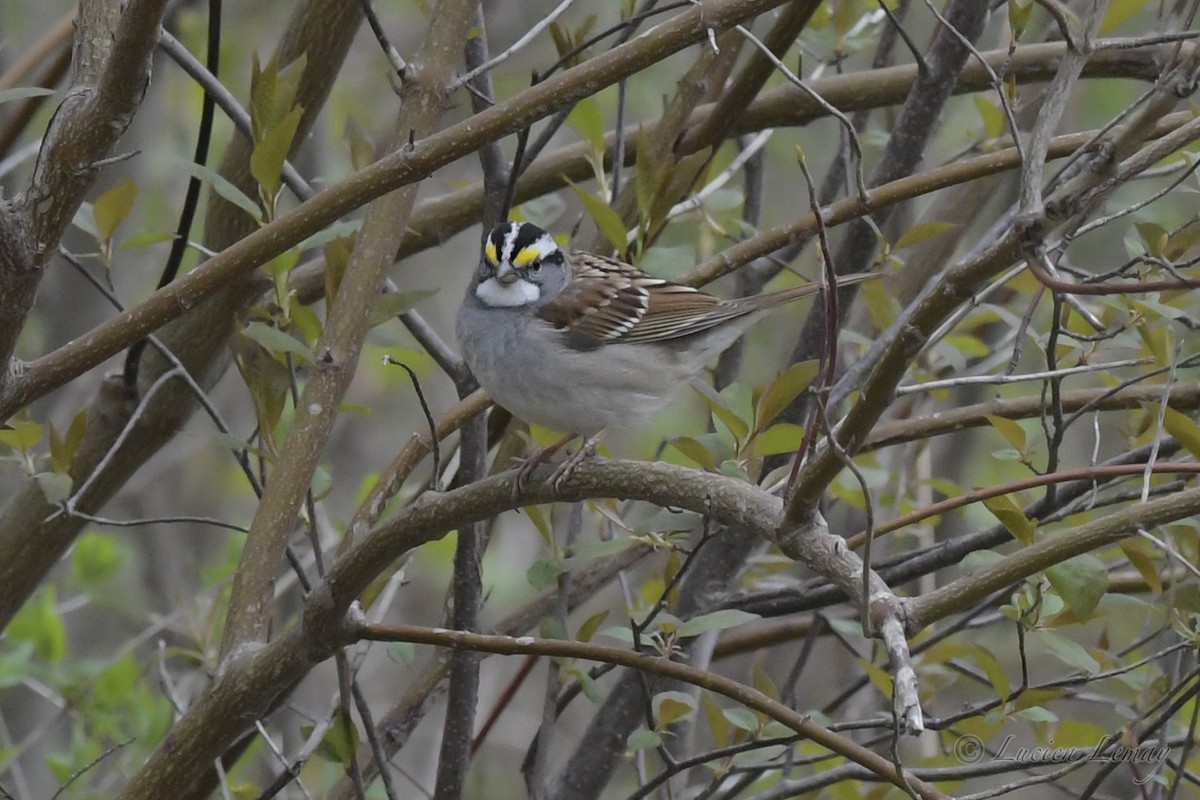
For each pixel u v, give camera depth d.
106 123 7.05
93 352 7.73
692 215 10.84
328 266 8.76
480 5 9.65
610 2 17.12
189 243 9.51
